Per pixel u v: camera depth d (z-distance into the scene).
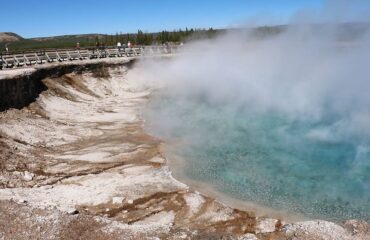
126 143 36.78
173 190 27.17
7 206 22.97
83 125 42.56
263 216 24.12
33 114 41.97
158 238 20.50
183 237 20.75
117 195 26.28
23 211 22.47
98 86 59.94
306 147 35.56
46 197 25.50
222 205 25.20
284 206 25.42
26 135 36.12
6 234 19.95
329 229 21.42
